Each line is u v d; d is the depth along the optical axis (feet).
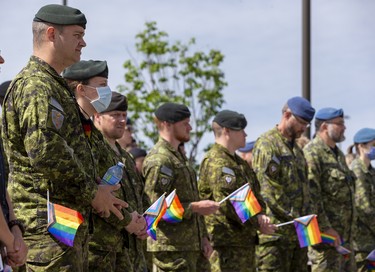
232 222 33.12
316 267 38.09
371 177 45.29
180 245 30.27
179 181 30.60
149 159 30.48
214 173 33.19
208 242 31.76
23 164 19.71
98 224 23.45
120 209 21.20
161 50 92.84
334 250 37.93
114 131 26.73
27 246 17.97
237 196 31.99
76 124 20.16
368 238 44.70
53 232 19.36
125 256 24.84
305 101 35.94
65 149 19.13
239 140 33.71
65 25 20.44
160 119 31.42
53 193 19.74
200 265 33.30
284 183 35.42
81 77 22.88
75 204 20.10
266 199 34.88
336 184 38.70
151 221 25.84
